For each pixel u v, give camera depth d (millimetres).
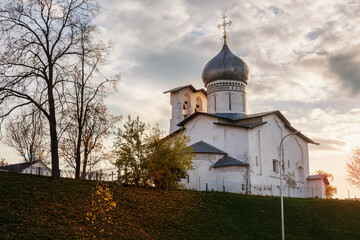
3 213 21344
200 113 48000
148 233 25250
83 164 41688
